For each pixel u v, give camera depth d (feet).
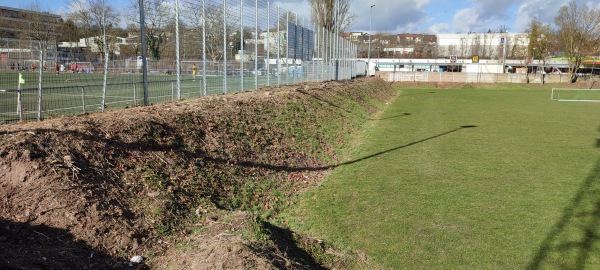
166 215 19.10
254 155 30.76
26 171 17.62
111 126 24.00
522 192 28.07
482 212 24.27
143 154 23.09
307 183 30.14
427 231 21.57
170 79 44.01
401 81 183.32
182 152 25.58
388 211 24.44
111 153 21.47
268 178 28.68
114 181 19.80
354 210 24.61
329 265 18.02
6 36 119.75
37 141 19.25
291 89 57.72
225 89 48.16
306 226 22.09
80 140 20.98
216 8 46.55
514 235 21.04
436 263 18.24
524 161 37.19
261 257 15.52
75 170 18.74
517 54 236.02
